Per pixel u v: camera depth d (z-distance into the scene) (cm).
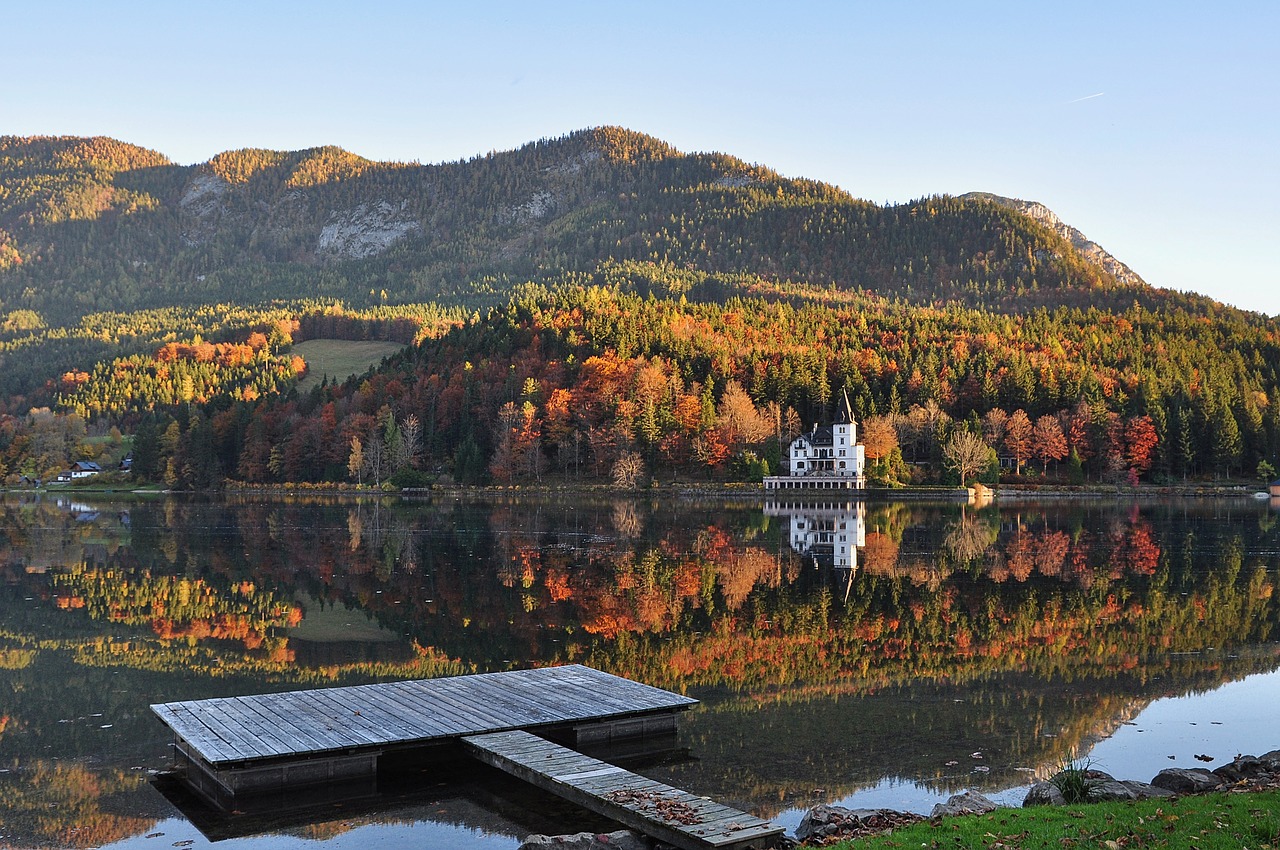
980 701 3691
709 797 2709
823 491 17750
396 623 5219
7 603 5859
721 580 6738
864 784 2820
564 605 5741
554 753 2830
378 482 19762
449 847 2383
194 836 2473
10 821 2578
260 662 4366
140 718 3519
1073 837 1958
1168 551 8506
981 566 7475
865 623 5181
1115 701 3697
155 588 6438
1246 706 3644
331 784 2792
